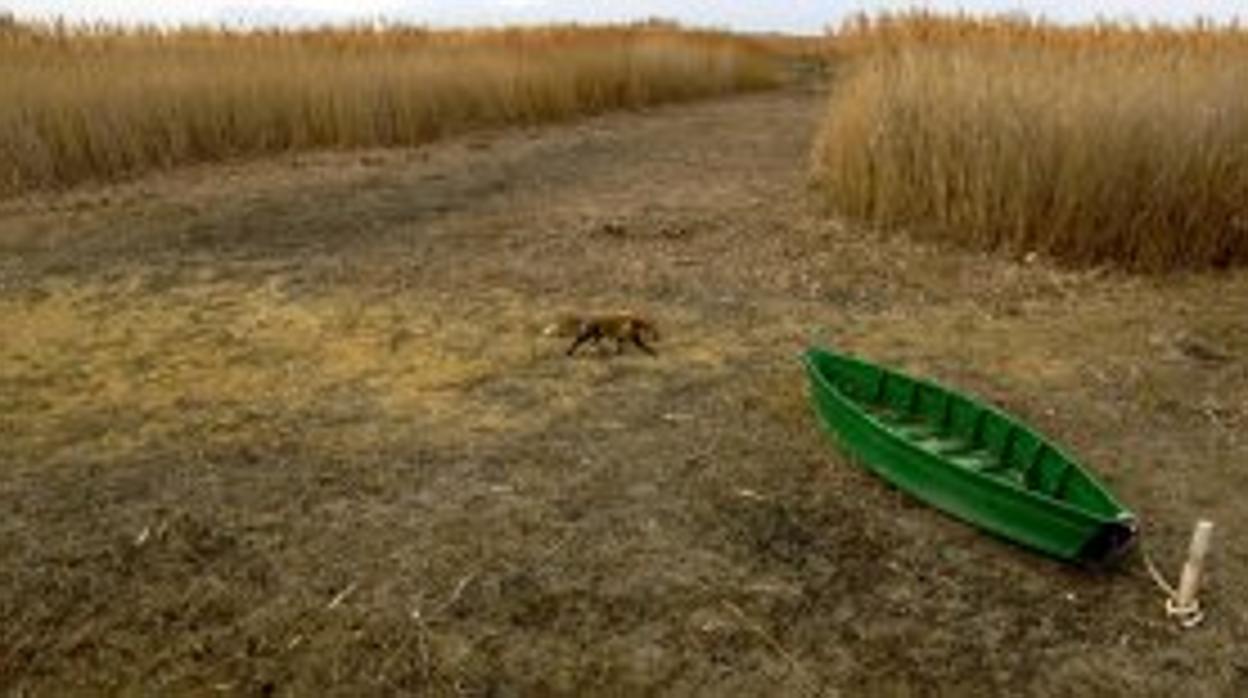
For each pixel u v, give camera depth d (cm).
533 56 1988
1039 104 860
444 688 390
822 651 403
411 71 1608
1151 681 389
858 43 1499
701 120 1870
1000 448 510
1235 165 829
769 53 3444
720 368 643
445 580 440
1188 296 777
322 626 417
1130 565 451
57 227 1012
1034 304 760
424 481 513
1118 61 1011
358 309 754
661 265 852
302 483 513
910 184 915
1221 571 446
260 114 1410
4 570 451
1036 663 397
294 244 938
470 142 1550
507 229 978
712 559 453
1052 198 841
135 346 693
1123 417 587
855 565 450
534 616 421
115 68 1360
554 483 510
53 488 512
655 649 404
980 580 440
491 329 711
